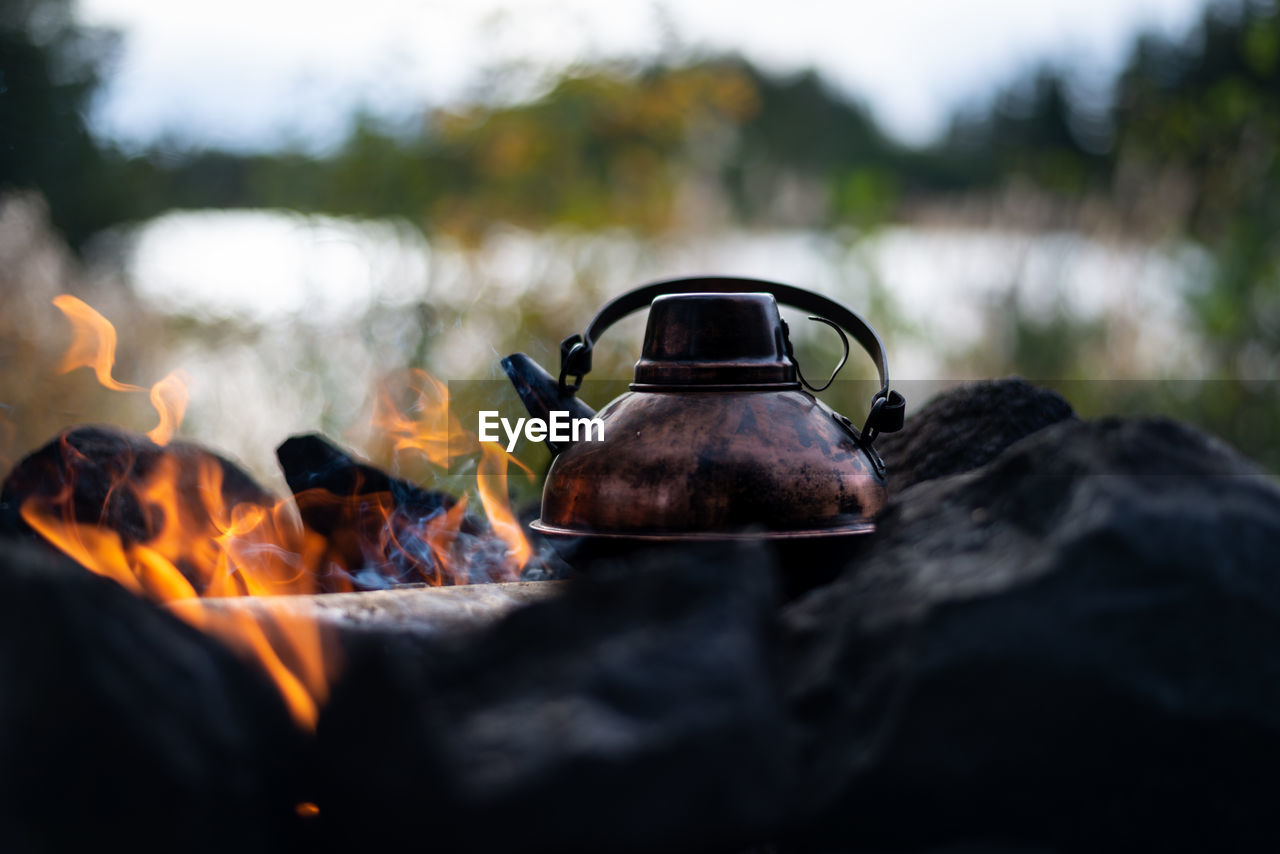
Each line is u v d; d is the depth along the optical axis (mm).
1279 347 5238
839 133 12391
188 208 7105
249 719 1066
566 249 5086
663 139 5965
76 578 986
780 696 1161
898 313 5352
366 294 4609
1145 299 5426
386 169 5172
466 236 4953
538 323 4656
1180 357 5312
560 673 1043
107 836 925
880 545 1350
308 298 4574
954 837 1112
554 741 957
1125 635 1094
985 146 13805
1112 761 1099
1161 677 1088
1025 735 1092
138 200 7195
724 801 981
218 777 980
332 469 2115
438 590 1631
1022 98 13266
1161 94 7395
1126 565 1106
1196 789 1104
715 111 6258
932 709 1093
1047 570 1113
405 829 953
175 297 4891
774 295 1895
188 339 4781
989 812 1107
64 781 921
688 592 1099
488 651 1095
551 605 1123
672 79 6004
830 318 1877
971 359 5312
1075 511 1167
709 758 971
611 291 4961
